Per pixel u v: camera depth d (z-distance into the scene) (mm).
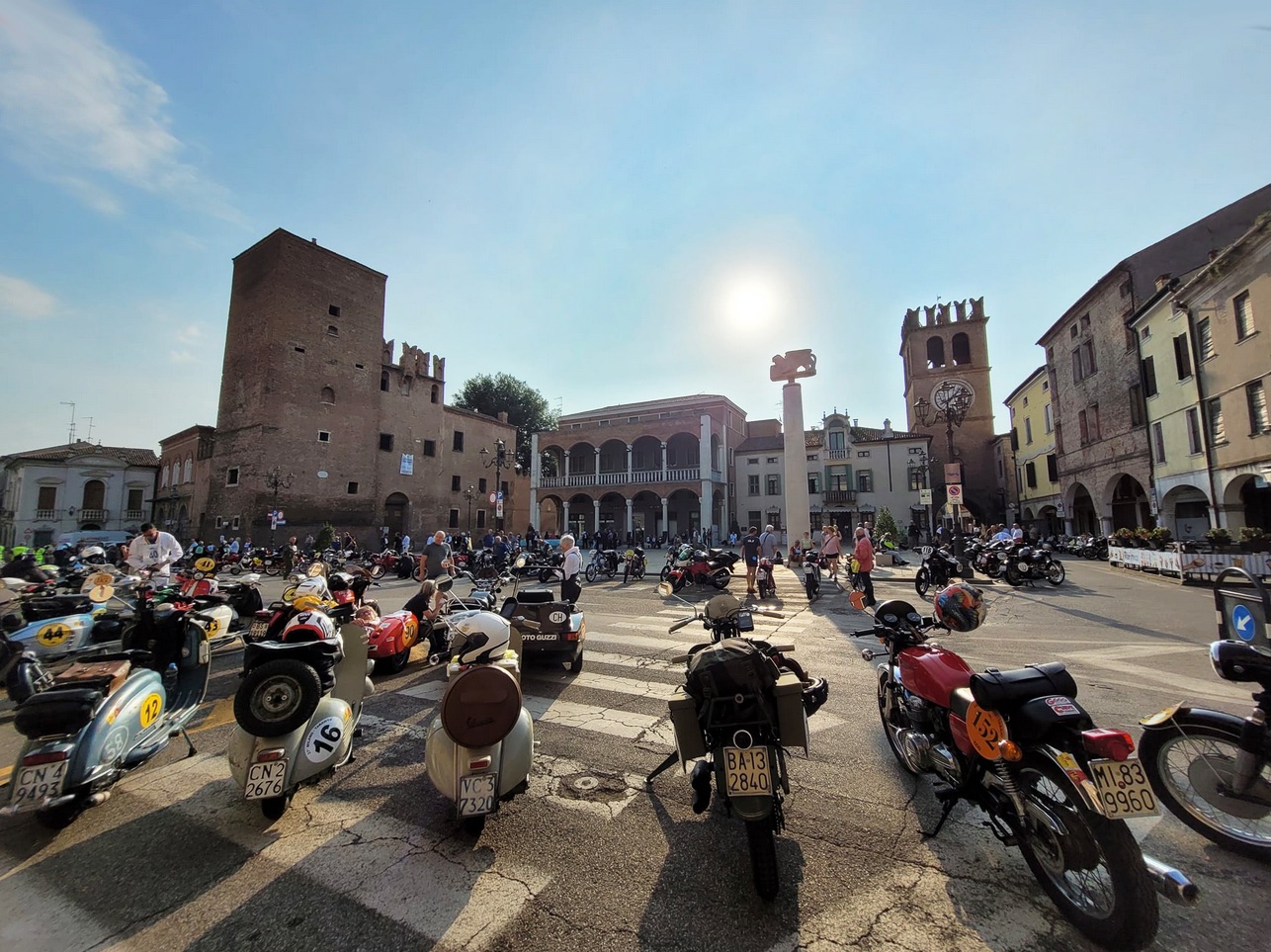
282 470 32000
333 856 3047
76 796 3240
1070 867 2414
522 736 3371
